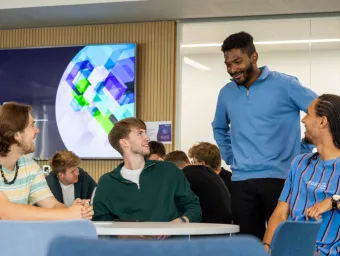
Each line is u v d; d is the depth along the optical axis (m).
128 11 6.68
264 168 3.44
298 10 6.50
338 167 2.54
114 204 3.30
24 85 7.23
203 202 4.07
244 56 3.45
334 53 6.53
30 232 1.66
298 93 3.44
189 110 6.90
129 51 6.95
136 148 3.36
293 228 1.89
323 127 2.55
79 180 5.02
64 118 7.08
